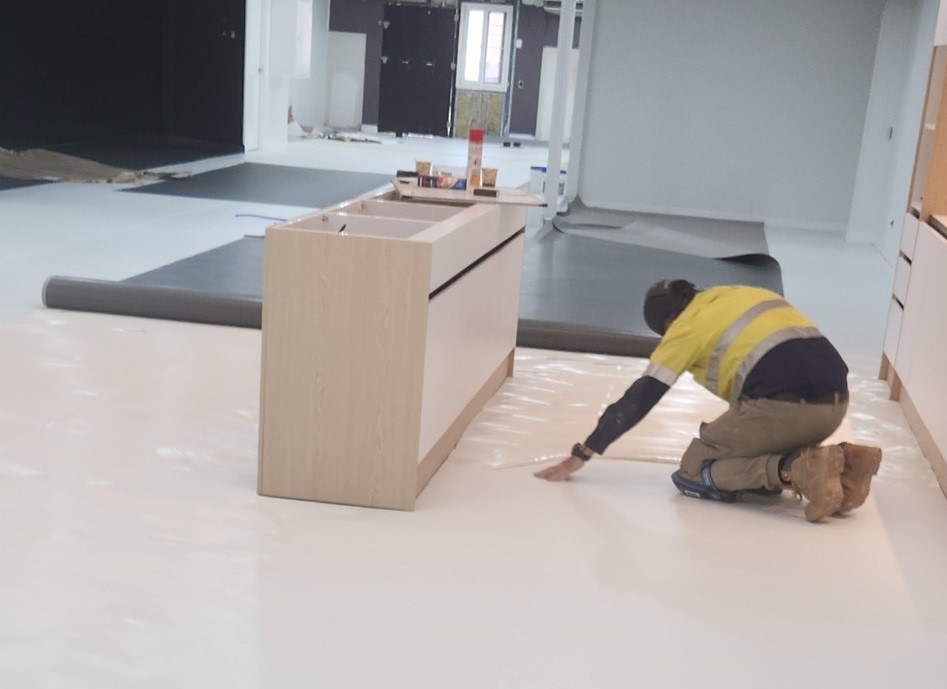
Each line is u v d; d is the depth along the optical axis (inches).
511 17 810.8
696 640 104.2
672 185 477.7
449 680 94.6
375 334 128.0
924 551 128.9
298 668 94.8
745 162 469.7
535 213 435.2
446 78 806.5
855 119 457.1
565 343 219.1
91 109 592.1
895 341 197.0
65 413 157.9
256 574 112.0
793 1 451.5
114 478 135.2
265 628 101.2
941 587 119.3
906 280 193.0
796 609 111.9
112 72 597.9
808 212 468.1
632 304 274.4
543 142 818.2
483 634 102.9
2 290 234.5
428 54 802.2
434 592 110.8
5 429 149.2
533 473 147.9
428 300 128.0
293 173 508.4
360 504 132.5
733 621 108.5
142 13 598.5
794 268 352.5
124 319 215.3
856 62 452.4
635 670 98.1
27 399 162.7
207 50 589.6
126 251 291.0
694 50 463.2
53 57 561.6
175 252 294.0
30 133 552.4
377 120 821.2
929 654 104.3
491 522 129.7
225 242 314.0
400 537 123.8
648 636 104.4
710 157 472.1
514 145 769.6
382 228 151.8
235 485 136.4
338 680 93.4
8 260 267.9
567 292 283.9
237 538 120.4
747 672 99.0
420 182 186.9
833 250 402.3
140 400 166.7
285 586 109.8
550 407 179.3
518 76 821.2
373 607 106.7
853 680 98.7
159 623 100.6
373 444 130.6
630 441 162.7
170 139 620.1
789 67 457.4
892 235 380.2
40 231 310.8
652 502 139.4
